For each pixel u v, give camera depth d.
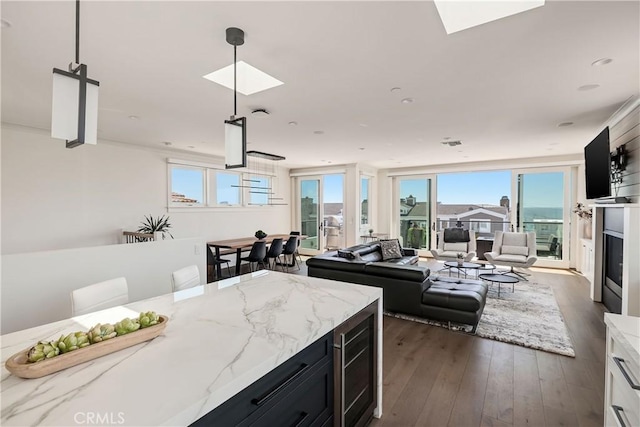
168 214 6.01
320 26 1.92
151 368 1.04
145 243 3.09
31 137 4.34
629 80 2.73
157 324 1.29
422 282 3.57
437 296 3.49
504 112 3.65
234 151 2.03
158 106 3.40
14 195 4.20
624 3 1.69
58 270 2.45
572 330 3.44
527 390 2.32
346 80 2.73
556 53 2.26
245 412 1.05
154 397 0.88
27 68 2.48
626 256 3.22
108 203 5.16
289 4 1.71
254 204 7.83
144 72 2.56
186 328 1.38
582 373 2.55
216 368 1.04
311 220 8.88
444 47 2.18
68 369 1.04
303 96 3.12
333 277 4.16
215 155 6.65
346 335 1.63
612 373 1.36
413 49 2.21
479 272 6.21
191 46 2.16
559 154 6.51
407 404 2.17
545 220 6.92
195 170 6.57
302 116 3.79
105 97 3.13
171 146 5.64
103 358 1.11
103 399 0.87
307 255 8.93
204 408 0.88
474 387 2.37
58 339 1.19
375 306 1.96
